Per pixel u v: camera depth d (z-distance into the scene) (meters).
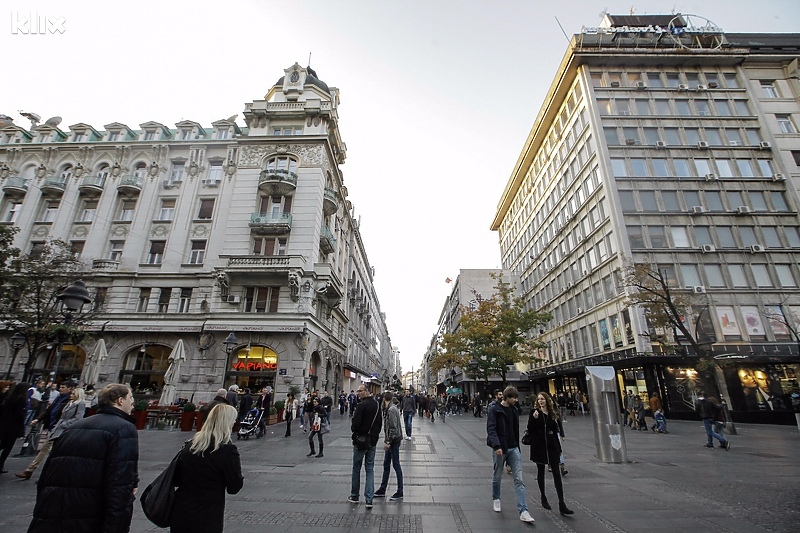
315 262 26.62
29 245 27.98
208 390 23.41
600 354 29.47
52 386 11.17
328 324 30.61
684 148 29.86
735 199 28.64
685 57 32.38
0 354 25.36
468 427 20.28
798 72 32.31
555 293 39.22
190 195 28.69
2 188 29.31
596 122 30.62
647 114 31.28
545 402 6.07
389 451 6.63
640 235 27.27
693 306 20.88
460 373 53.91
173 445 11.59
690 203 28.48
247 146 29.23
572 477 8.04
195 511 2.88
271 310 25.19
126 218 28.95
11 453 9.85
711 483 7.46
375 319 77.06
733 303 25.56
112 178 29.39
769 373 23.95
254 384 23.47
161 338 24.98
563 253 37.12
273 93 31.95
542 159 43.44
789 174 29.06
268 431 16.36
